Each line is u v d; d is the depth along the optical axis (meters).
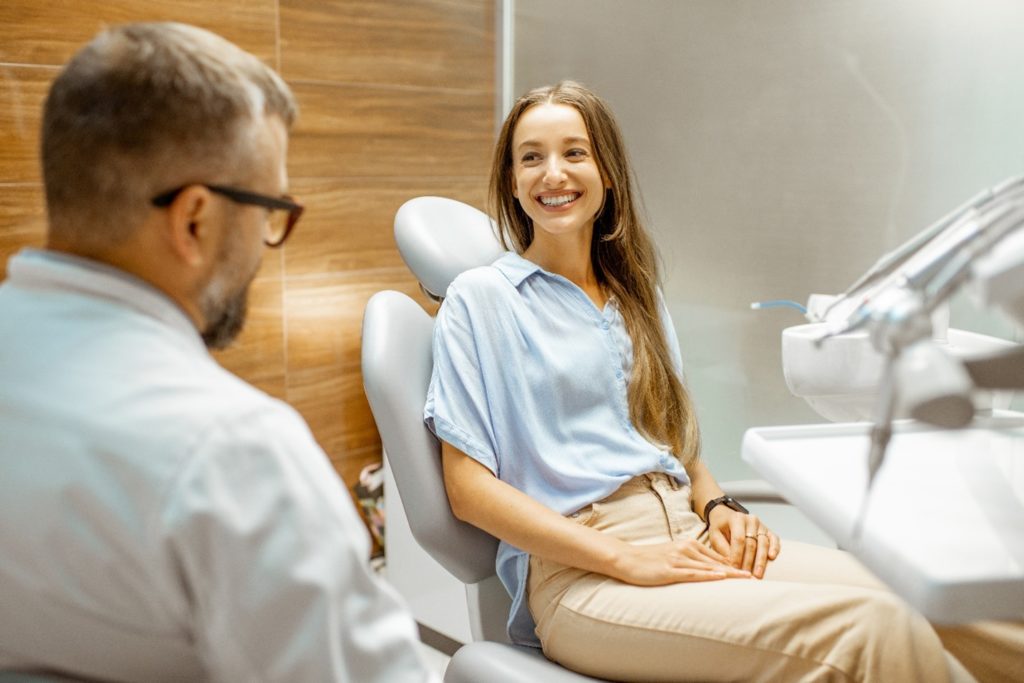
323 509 0.76
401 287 2.75
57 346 0.77
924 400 0.77
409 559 2.43
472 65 2.75
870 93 1.91
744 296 2.15
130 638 0.76
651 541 1.47
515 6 2.68
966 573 0.79
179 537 0.70
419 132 2.68
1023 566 0.81
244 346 2.43
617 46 2.34
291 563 0.73
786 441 1.16
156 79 0.77
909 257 0.98
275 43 2.36
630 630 1.29
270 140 0.84
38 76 2.07
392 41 2.57
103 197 0.78
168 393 0.74
